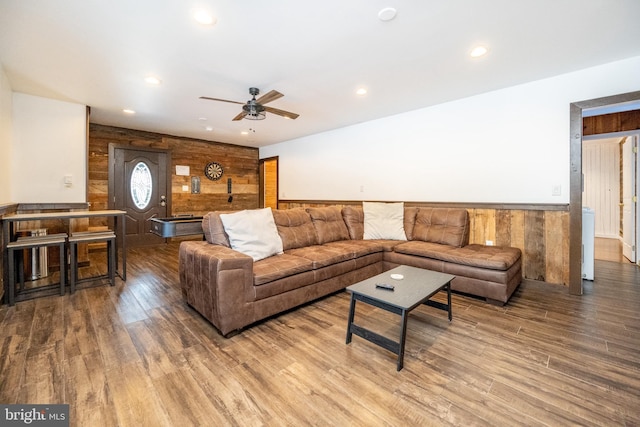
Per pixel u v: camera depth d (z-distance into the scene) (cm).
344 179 537
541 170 325
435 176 411
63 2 186
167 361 177
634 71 270
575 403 143
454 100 386
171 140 597
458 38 234
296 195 640
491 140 358
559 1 190
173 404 142
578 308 261
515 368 172
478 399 146
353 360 180
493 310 258
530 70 296
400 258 339
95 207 508
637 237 418
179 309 257
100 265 408
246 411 138
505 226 349
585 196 690
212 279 212
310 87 337
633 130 383
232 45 241
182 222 303
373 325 230
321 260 275
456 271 293
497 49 252
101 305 264
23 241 272
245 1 186
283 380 161
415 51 254
